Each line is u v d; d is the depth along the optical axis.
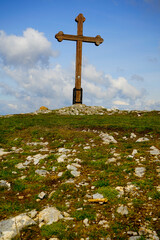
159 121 22.52
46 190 9.32
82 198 8.25
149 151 12.76
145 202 7.41
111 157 12.50
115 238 5.93
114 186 8.89
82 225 6.57
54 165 11.93
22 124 22.80
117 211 7.11
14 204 8.14
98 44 34.97
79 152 13.92
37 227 6.63
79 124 22.16
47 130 19.78
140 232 6.01
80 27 33.97
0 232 6.33
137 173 9.83
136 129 18.64
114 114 30.73
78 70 34.72
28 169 11.84
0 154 14.51
